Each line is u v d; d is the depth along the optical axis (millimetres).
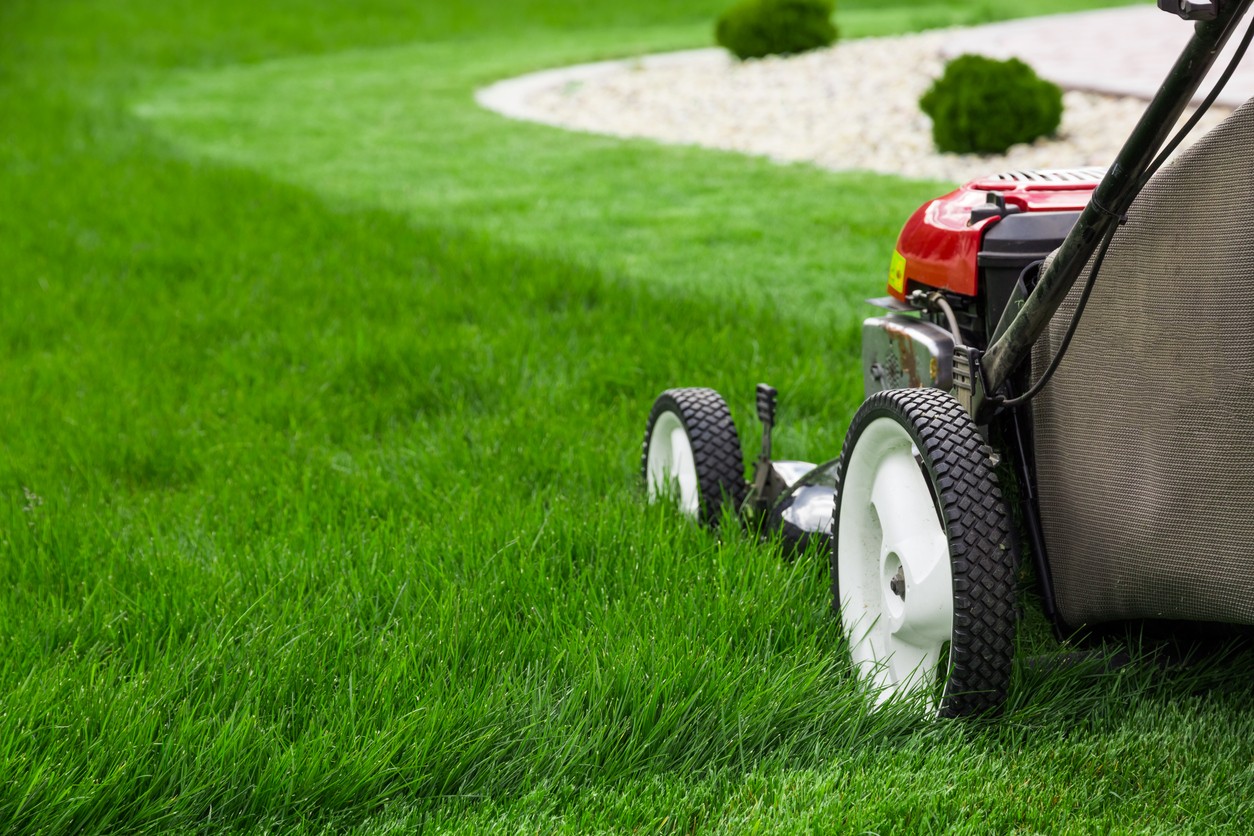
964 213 2910
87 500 3939
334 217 9383
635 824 2209
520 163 12539
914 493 2525
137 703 2436
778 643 2758
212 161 12664
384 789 2285
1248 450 2074
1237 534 2111
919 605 2432
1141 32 20531
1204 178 2076
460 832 2139
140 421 4793
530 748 2387
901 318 3092
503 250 7926
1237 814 2160
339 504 3795
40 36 26141
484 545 3240
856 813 2145
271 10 30375
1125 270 2250
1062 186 2891
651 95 18266
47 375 5469
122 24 27984
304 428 4770
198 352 5973
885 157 12531
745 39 20344
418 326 6223
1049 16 25344
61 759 2270
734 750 2389
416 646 2660
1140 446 2271
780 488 3486
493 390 5199
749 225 8867
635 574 3066
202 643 2725
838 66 18625
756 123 15312
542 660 2682
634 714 2428
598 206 9969
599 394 5016
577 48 24734
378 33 27797
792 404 4770
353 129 15453
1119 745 2367
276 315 6547
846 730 2445
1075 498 2459
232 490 4008
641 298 6473
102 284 7293
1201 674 2598
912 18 25266
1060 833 2117
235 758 2287
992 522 2299
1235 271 2047
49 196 10289
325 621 2844
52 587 3174
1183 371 2154
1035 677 2557
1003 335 2479
